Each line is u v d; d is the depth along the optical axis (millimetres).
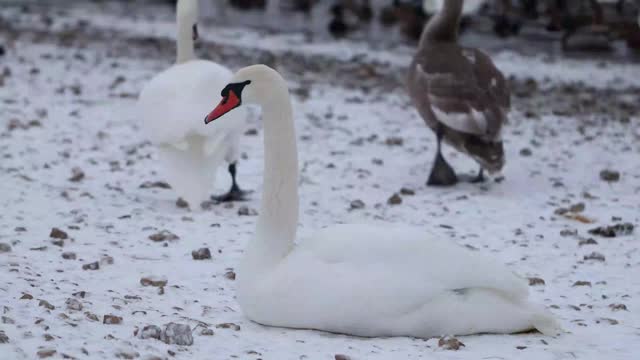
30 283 9227
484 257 8094
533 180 16438
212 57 32125
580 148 19156
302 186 15180
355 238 8078
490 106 15789
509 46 39500
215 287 9680
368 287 7863
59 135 18172
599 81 30312
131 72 27266
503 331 8055
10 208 12672
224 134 12594
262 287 8156
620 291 9977
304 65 31141
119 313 8461
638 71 32938
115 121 19875
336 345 7738
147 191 14555
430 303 7875
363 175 16219
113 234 11703
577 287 10109
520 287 8016
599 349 7875
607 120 22766
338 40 40125
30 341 7336
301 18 50250
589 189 15805
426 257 7957
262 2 54906
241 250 11227
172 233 11812
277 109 8312
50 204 13086
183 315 8594
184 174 12633
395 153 18219
